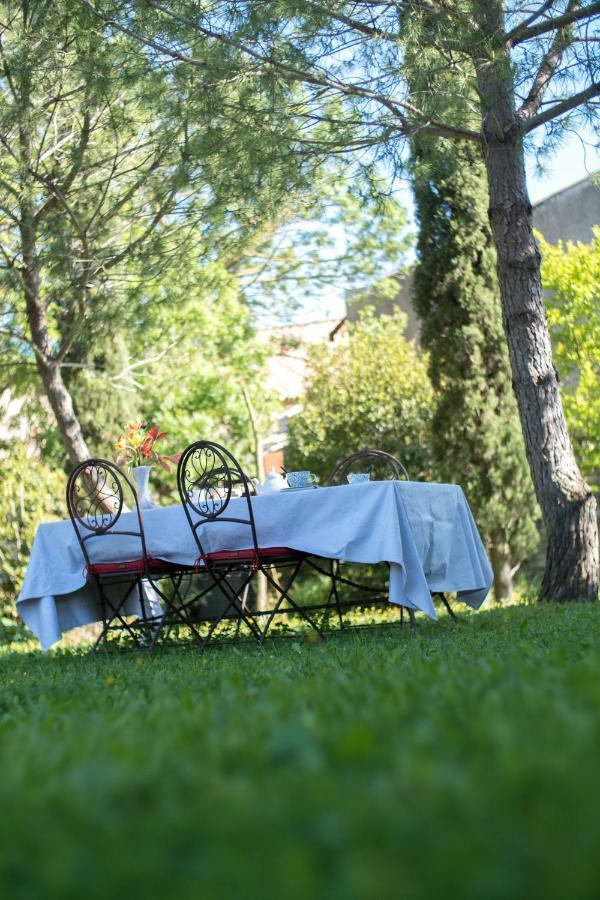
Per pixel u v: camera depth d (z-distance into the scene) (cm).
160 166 748
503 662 264
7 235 859
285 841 101
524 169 685
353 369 1076
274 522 478
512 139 672
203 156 660
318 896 87
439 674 239
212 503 481
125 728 193
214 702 220
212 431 1253
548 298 1046
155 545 503
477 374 874
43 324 841
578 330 981
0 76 738
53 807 121
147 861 97
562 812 101
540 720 155
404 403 1037
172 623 532
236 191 661
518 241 680
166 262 743
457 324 878
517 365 682
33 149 763
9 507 945
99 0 637
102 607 543
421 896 86
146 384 1155
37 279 812
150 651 498
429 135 639
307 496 475
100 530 499
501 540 885
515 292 681
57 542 525
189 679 311
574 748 130
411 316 1466
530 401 677
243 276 1300
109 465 498
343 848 98
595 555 671
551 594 668
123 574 516
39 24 686
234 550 482
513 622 505
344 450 1045
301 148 647
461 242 871
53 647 744
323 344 1136
